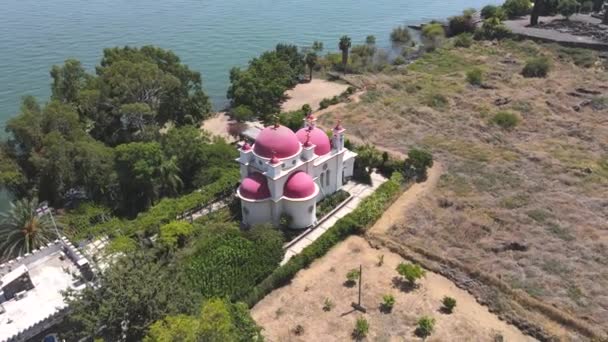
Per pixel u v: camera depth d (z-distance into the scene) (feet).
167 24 543.39
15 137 223.92
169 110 296.10
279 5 655.76
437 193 211.82
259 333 136.56
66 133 230.07
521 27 481.46
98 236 183.52
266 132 181.98
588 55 392.88
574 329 140.67
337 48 469.57
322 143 196.44
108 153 221.66
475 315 148.05
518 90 330.54
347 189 217.15
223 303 132.77
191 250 166.81
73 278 133.59
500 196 208.03
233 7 638.12
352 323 144.87
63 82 270.67
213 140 255.70
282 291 159.22
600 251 173.27
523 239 179.73
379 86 352.49
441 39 483.51
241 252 164.45
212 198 205.46
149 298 116.67
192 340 102.53
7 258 169.48
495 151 250.37
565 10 493.36
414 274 156.97
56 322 121.60
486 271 163.22
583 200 204.03
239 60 431.84
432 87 345.10
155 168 208.03
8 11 595.88
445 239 181.68
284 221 182.70
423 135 270.67
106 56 302.45
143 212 205.87
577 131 266.57
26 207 176.86
